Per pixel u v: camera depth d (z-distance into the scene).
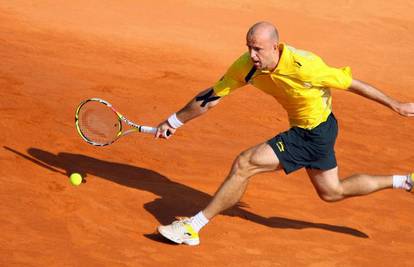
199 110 25.52
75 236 25.02
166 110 41.06
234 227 27.28
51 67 46.53
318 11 74.62
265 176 32.62
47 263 22.97
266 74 24.09
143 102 41.94
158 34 60.44
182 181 31.16
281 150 24.92
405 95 52.62
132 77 46.97
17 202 26.92
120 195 28.77
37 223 25.56
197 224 25.16
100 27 60.22
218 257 24.75
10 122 34.97
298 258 25.39
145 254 24.34
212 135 37.66
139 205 28.20
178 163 33.09
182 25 64.25
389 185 26.36
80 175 29.33
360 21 73.00
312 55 23.95
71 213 26.62
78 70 46.78
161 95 43.84
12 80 42.09
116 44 55.56
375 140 40.69
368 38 67.88
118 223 26.45
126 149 33.91
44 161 31.09
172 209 28.22
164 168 32.34
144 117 39.31
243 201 29.73
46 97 39.88
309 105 24.36
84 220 26.28
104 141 28.84
